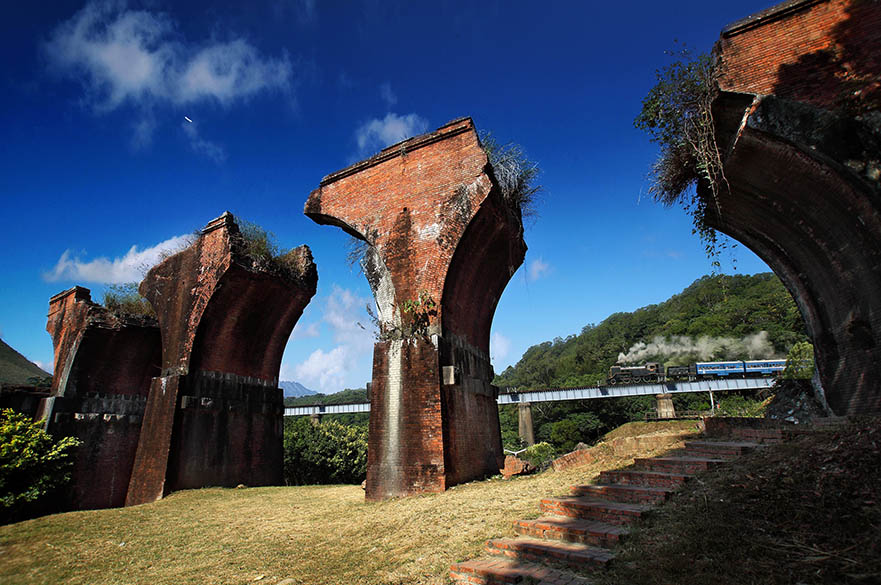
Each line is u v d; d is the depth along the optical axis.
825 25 7.62
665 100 9.09
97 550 7.82
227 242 14.59
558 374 78.50
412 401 10.14
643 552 4.41
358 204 12.65
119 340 17.69
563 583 4.21
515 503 7.03
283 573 5.86
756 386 32.62
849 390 9.16
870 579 3.34
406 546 6.10
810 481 4.84
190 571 6.42
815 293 10.14
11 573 7.00
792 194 8.81
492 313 14.66
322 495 11.96
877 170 6.72
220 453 14.30
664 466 6.58
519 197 12.64
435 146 11.95
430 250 11.14
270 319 16.47
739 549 4.03
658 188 10.47
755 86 7.91
